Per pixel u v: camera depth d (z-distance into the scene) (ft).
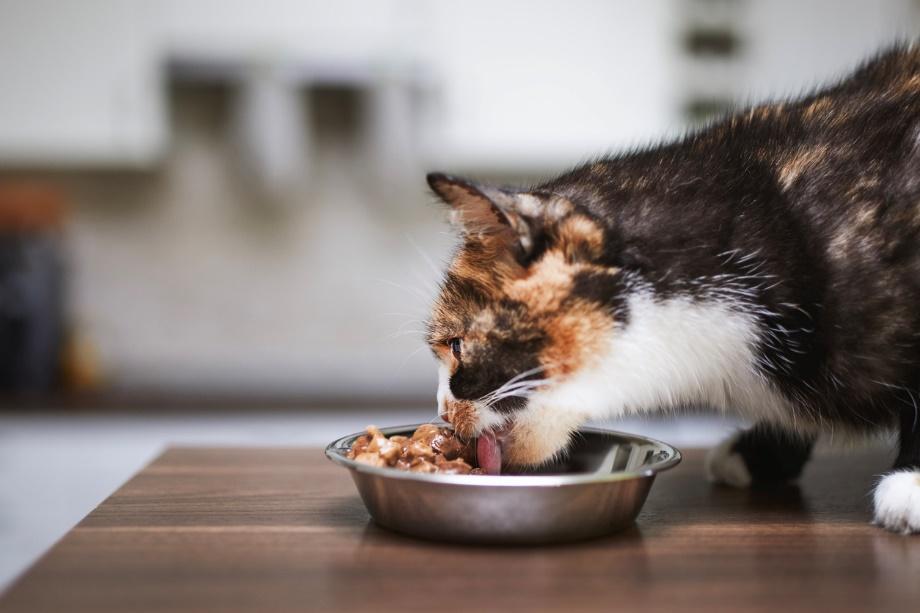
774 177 1.88
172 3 4.06
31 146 4.08
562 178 2.01
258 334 4.72
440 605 1.46
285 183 4.58
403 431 2.02
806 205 1.83
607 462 1.97
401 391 4.21
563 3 4.11
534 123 4.16
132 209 4.60
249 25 4.09
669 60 4.13
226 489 2.02
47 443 3.76
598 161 2.05
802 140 1.91
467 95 4.15
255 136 4.22
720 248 1.84
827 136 1.90
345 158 4.66
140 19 4.04
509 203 1.75
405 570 1.58
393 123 4.17
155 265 4.64
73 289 4.53
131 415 3.82
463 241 1.90
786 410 1.94
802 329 1.83
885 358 1.79
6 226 4.00
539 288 1.79
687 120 4.13
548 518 1.66
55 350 4.13
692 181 1.91
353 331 4.75
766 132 1.96
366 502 1.76
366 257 4.71
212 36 4.08
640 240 1.83
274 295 4.71
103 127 4.08
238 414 3.86
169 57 4.09
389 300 4.73
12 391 4.06
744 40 4.16
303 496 1.97
